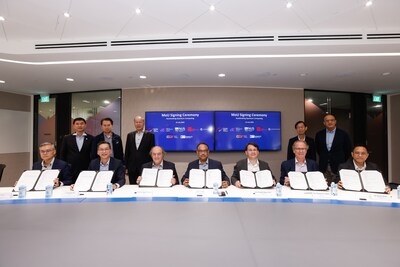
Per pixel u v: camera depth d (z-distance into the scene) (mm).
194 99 4211
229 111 4188
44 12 2070
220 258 892
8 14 2088
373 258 882
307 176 1970
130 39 2494
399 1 1869
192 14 2121
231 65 3020
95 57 2695
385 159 4758
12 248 960
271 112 4215
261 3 1964
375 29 2311
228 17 2162
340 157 3154
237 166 2396
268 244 1000
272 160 4262
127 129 4234
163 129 4180
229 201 1626
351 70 3201
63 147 3039
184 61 2865
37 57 2676
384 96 4820
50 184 1925
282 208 1473
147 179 2100
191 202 1608
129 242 1021
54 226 1189
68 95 4680
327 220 1265
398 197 1669
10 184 4625
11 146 4652
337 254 915
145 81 3836
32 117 4934
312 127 4422
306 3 1952
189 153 4227
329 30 2355
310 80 3758
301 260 875
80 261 868
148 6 2004
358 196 1718
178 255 912
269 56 2674
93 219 1288
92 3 1959
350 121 4648
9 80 3729
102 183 1914
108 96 4449
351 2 1917
